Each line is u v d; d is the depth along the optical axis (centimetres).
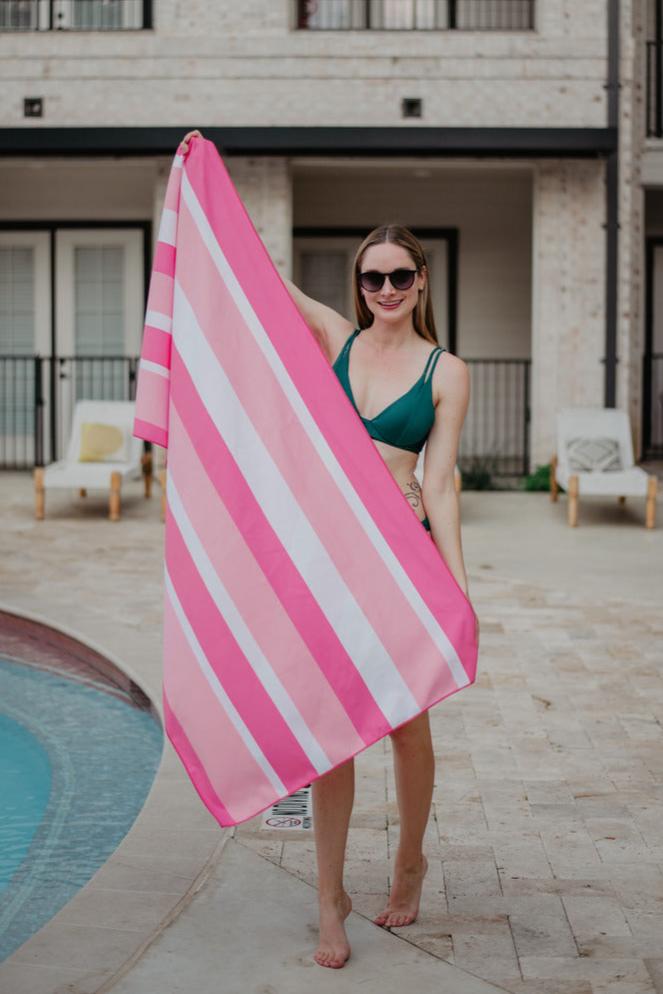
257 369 279
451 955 279
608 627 634
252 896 306
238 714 277
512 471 1387
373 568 271
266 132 1166
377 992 260
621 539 924
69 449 1070
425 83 1190
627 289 1218
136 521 988
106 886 312
